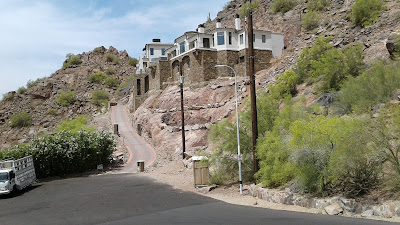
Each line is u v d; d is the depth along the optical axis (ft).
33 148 110.22
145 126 158.92
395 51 75.31
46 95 332.80
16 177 78.43
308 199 43.06
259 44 153.48
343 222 32.71
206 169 67.51
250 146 64.90
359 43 92.68
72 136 122.21
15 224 42.86
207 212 43.70
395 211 33.35
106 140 126.41
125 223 38.83
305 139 45.52
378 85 60.39
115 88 358.64
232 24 246.47
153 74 188.03
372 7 114.42
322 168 43.55
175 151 119.75
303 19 169.68
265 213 40.98
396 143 40.63
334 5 172.76
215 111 127.95
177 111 142.82
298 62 107.45
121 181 86.17
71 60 419.33
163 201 54.95
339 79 82.79
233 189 61.77
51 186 88.07
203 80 150.61
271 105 67.82
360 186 38.88
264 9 232.94
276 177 51.42
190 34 175.94
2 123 287.07
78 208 52.49
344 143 40.83
